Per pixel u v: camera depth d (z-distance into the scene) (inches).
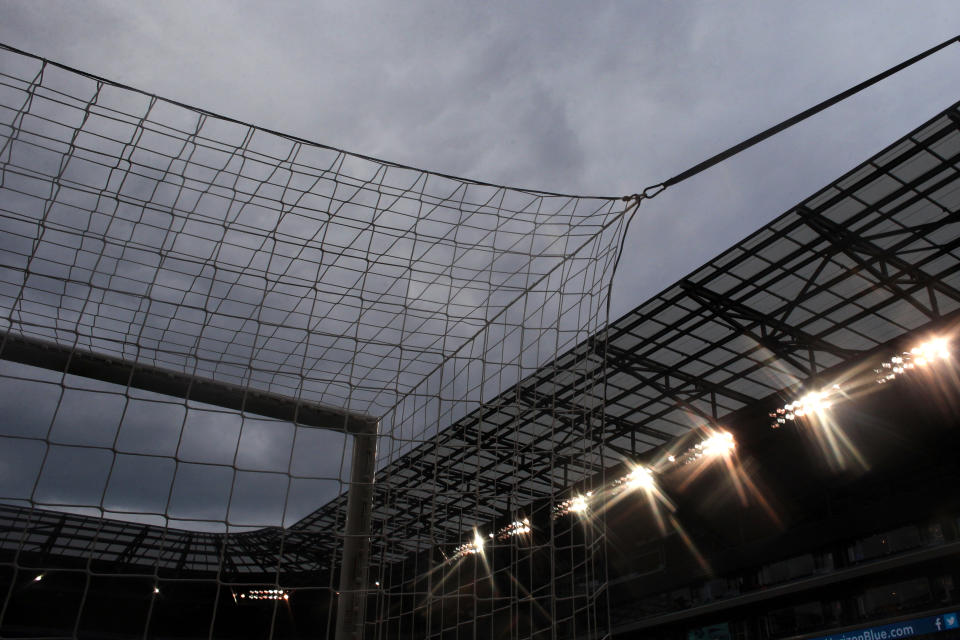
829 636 824.3
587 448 211.3
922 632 731.4
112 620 942.4
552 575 203.9
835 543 902.4
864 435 837.2
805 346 839.7
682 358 901.2
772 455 925.8
